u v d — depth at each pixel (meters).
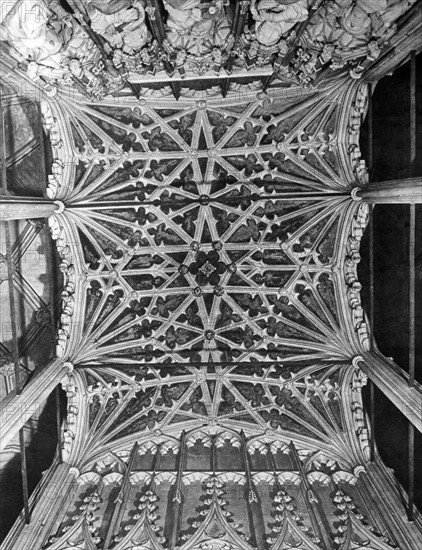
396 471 12.84
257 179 14.09
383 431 13.58
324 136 13.16
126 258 14.41
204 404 14.62
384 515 10.92
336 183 13.40
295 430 13.93
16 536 10.31
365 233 14.36
